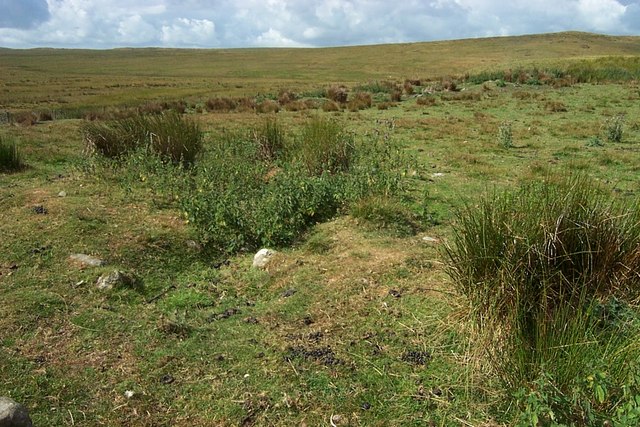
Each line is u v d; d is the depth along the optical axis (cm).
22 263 466
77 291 422
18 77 6750
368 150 915
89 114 2081
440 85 2588
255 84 5259
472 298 348
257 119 1656
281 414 290
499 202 383
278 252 518
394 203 625
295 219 583
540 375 263
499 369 300
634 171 863
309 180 659
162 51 15562
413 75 6206
